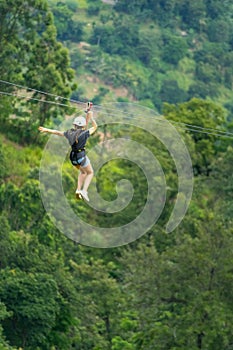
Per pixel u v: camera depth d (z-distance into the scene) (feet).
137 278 201.98
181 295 199.31
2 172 273.75
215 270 198.90
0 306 203.51
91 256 266.77
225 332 189.57
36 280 217.36
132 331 218.38
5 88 303.68
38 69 309.22
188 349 189.57
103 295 226.38
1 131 294.46
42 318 211.82
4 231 230.48
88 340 218.38
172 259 203.51
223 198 288.51
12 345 209.05
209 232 202.80
